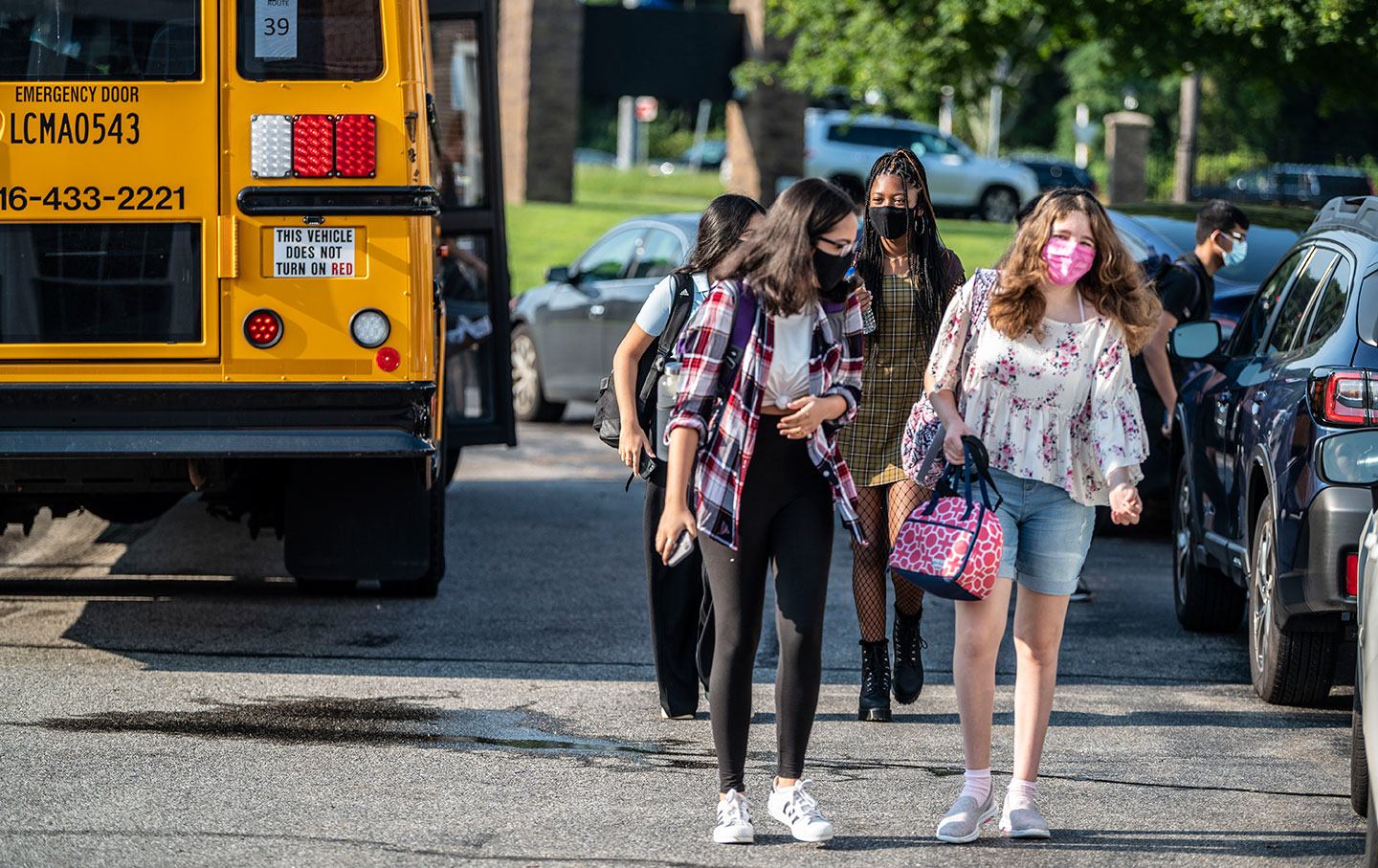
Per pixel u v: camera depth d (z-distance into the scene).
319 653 14.43
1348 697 13.61
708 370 8.99
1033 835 9.69
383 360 13.09
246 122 12.97
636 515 22.52
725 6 129.12
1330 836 9.87
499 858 9.21
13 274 13.02
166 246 13.04
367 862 9.12
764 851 9.41
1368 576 9.03
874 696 12.52
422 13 13.58
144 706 12.49
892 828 9.89
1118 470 9.30
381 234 13.05
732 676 9.27
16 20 12.92
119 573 18.11
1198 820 10.16
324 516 15.34
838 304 9.24
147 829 9.66
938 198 73.56
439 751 11.46
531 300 31.56
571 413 34.12
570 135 69.75
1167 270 16.78
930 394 9.71
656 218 28.44
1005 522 9.57
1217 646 15.60
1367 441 11.68
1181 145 57.75
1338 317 12.59
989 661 9.59
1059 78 141.25
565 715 12.55
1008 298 9.29
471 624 15.75
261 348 13.05
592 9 69.00
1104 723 12.59
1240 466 13.95
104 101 12.95
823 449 9.18
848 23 44.44
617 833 9.70
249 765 11.02
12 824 9.69
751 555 9.20
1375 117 89.75
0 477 13.54
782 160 67.81
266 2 12.95
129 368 13.05
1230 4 35.56
